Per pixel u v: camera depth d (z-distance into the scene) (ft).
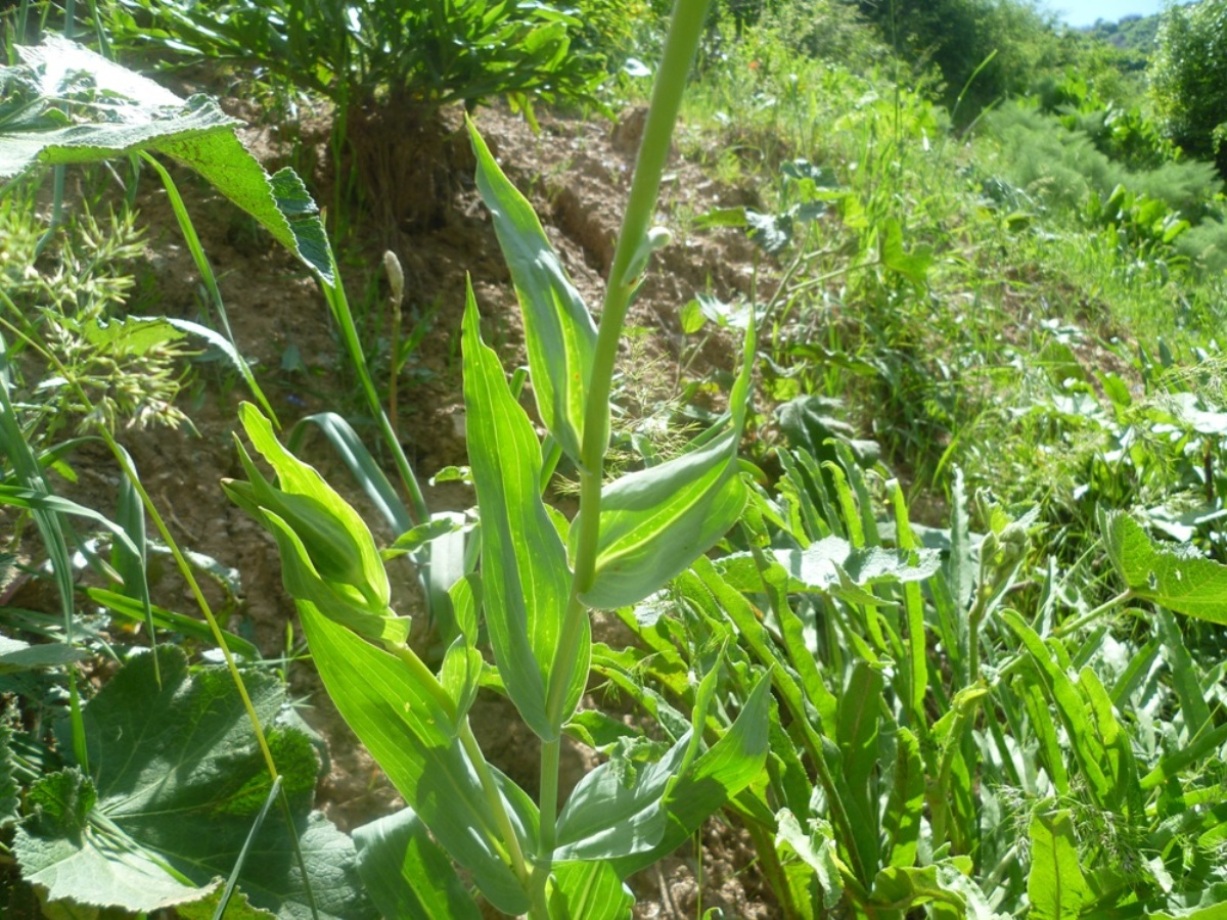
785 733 5.77
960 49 47.37
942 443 11.14
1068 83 48.55
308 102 10.87
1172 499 9.02
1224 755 5.96
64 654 4.27
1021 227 16.44
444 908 4.09
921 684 6.18
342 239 9.53
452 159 10.90
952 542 7.07
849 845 5.69
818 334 11.59
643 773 4.30
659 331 10.71
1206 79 65.41
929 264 10.44
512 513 3.84
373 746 3.96
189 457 7.20
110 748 4.59
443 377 8.84
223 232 8.95
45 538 4.37
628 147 13.94
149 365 4.66
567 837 4.16
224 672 4.80
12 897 4.33
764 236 10.43
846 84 21.93
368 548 3.69
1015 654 6.81
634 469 7.50
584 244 11.69
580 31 11.65
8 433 4.39
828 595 5.99
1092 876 5.01
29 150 2.60
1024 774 6.40
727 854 6.66
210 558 6.25
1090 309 15.75
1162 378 9.87
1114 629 8.47
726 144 15.47
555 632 3.90
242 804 4.55
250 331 8.30
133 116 2.93
